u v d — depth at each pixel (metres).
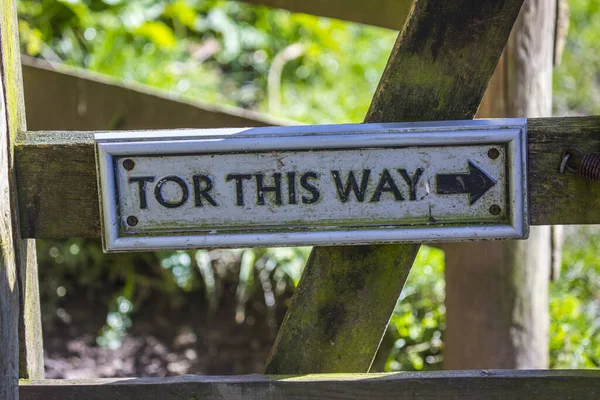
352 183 1.38
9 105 1.39
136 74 4.18
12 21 1.42
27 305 1.47
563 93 5.22
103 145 1.36
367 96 4.55
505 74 2.27
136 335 3.32
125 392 1.45
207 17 4.86
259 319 3.32
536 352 2.38
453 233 1.38
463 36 1.39
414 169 1.37
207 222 1.39
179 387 1.45
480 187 1.37
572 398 1.43
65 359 3.16
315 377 1.46
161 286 3.40
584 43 5.94
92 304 3.41
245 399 1.45
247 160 1.37
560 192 1.41
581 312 3.13
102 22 4.30
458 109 1.42
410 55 1.40
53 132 1.44
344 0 2.55
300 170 1.38
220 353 3.23
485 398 1.44
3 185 1.35
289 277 3.25
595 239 3.73
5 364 1.36
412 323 2.90
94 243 3.38
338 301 1.50
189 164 1.37
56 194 1.43
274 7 2.66
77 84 2.64
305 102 4.46
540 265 2.36
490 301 2.34
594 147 1.38
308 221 1.39
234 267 3.41
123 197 1.38
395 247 1.47
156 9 4.47
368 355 1.52
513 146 1.35
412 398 1.44
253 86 4.67
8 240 1.37
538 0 2.26
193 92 4.29
